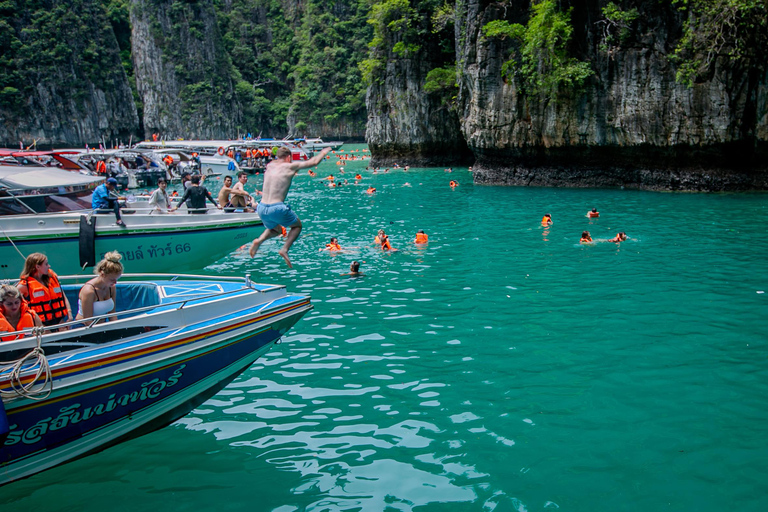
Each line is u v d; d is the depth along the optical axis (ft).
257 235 44.42
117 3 376.48
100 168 108.06
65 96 304.30
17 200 36.68
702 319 30.48
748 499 15.84
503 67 95.40
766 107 73.56
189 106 362.53
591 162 92.38
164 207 47.32
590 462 17.88
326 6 383.24
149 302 23.63
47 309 19.35
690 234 52.60
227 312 21.39
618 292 35.76
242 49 422.00
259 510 16.03
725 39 73.36
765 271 39.47
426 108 141.49
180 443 19.97
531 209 71.05
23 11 296.51
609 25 83.51
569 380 23.77
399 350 27.71
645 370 24.49
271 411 22.11
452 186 101.71
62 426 17.17
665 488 16.46
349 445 19.39
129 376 17.94
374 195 93.25
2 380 15.64
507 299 35.14
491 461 18.11
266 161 164.35
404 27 138.21
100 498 16.94
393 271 42.96
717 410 20.92
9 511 16.40
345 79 359.25
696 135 78.28
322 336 29.94
